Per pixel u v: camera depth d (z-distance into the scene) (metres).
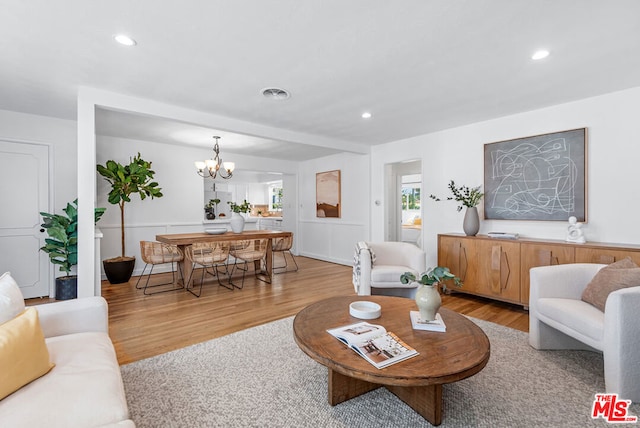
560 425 1.59
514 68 2.52
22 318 1.30
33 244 3.79
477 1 1.69
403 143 5.07
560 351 2.41
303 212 7.42
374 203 5.63
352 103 3.32
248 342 2.56
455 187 4.33
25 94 3.04
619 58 2.35
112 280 4.54
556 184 3.41
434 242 4.61
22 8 1.73
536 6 1.74
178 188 5.64
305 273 5.43
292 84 2.81
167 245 4.24
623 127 3.00
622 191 3.02
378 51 2.24
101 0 1.67
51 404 1.08
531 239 3.46
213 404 1.76
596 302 2.16
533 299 2.46
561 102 3.33
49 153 3.83
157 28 1.94
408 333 1.82
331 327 1.90
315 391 1.89
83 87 2.83
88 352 1.46
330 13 1.80
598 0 1.68
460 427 1.58
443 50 2.22
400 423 1.61
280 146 5.67
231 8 1.74
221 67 2.47
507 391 1.89
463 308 3.47
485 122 4.00
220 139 5.11
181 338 2.65
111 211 5.00
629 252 2.68
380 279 3.40
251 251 4.73
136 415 1.66
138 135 4.81
